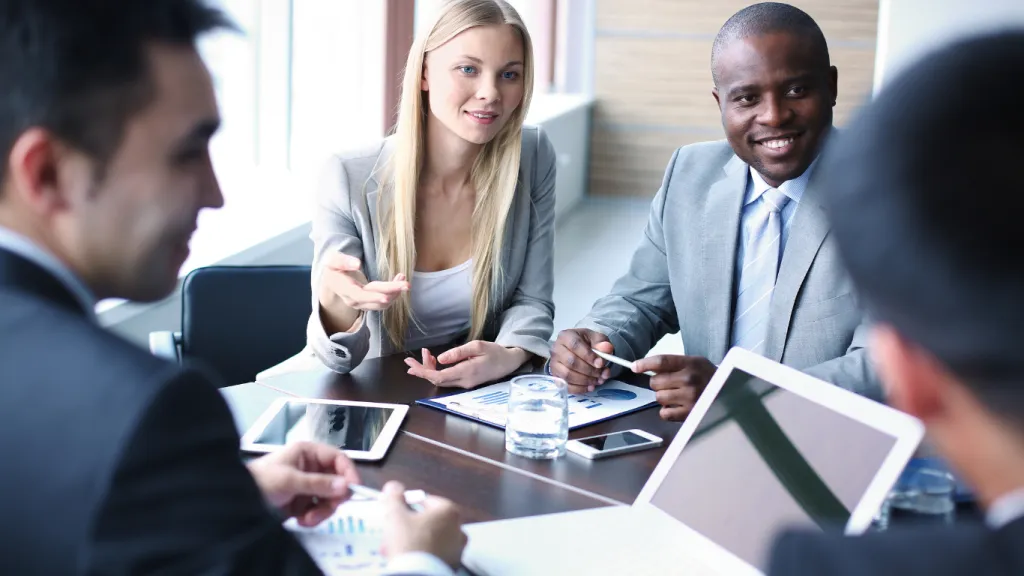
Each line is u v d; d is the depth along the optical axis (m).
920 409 0.61
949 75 0.54
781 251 2.14
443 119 2.25
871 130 0.57
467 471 1.50
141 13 0.81
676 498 1.33
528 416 1.56
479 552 1.23
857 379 1.79
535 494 1.43
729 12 8.41
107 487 0.71
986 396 0.55
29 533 0.73
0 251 0.82
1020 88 0.53
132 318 2.67
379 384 1.91
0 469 0.74
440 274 2.38
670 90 8.64
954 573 0.58
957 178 0.53
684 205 2.28
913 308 0.55
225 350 2.48
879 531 0.64
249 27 3.99
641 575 1.18
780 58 2.00
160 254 0.89
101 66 0.79
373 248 2.34
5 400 0.76
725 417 1.35
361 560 1.18
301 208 3.79
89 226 0.85
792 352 2.07
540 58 8.59
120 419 0.73
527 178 2.45
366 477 1.46
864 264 0.56
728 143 2.31
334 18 4.45
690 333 2.25
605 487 1.46
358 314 2.04
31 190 0.82
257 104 4.16
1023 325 0.52
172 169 0.86
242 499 0.80
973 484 0.62
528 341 2.13
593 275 6.21
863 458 1.17
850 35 7.97
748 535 1.22
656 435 1.67
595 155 8.84
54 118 0.79
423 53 2.24
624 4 8.56
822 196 0.60
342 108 4.52
